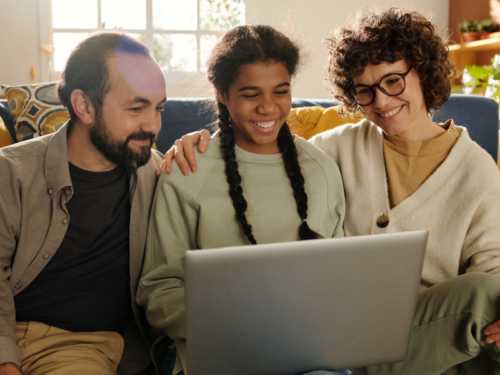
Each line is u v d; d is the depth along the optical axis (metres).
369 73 1.15
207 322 0.72
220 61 1.10
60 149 1.07
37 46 3.81
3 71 3.78
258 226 1.14
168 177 1.14
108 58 1.03
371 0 3.92
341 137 1.32
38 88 1.82
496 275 0.99
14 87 1.83
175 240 1.13
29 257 1.03
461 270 1.19
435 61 1.15
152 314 1.06
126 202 1.15
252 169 1.18
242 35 1.09
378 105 1.14
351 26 1.24
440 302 0.99
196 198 1.12
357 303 0.77
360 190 1.22
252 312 0.72
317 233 1.13
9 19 3.73
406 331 0.82
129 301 1.18
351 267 0.74
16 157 1.04
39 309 1.05
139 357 1.21
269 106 1.07
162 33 4.01
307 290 0.73
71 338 1.05
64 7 3.89
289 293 0.73
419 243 0.76
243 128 1.12
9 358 0.90
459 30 3.71
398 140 1.20
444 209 1.15
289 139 1.21
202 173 1.15
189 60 4.07
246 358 0.76
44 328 1.04
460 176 1.15
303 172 1.21
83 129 1.08
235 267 0.69
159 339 1.09
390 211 1.19
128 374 1.20
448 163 1.16
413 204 1.17
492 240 1.09
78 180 1.09
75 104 1.05
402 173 1.21
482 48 3.62
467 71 3.18
